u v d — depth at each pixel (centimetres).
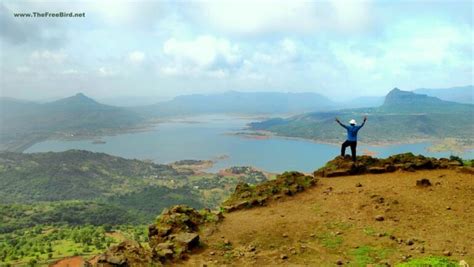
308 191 1766
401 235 1223
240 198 1719
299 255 1137
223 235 1328
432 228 1265
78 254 13050
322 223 1374
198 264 1114
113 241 14562
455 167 2028
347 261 1068
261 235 1309
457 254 1062
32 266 11912
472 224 1279
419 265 902
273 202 1659
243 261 1123
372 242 1184
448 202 1495
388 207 1460
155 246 1220
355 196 1628
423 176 1902
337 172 2017
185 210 1459
